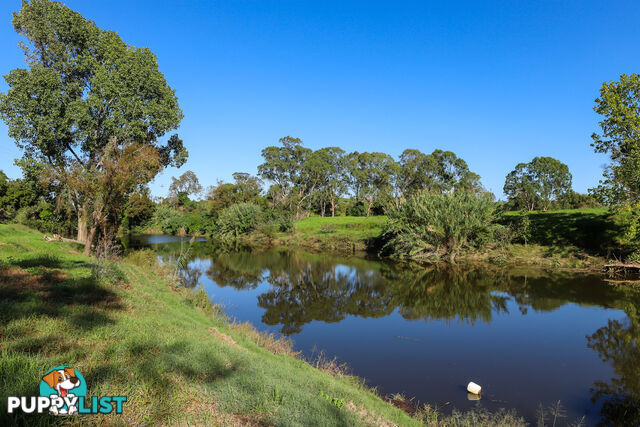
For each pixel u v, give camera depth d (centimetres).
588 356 1065
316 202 8844
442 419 698
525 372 956
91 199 2294
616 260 2292
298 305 1730
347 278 2453
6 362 447
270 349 980
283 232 5675
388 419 602
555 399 799
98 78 2339
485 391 845
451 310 1619
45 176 2206
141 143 2555
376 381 900
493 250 2998
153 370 507
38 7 2288
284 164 7938
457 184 7200
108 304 877
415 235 3155
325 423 468
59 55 2383
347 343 1195
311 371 822
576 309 1563
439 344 1188
